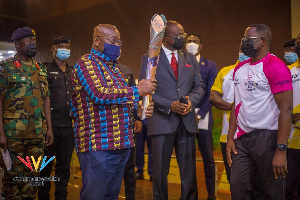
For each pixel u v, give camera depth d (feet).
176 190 15.16
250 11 20.92
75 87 7.40
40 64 11.28
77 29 31.65
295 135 10.25
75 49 31.81
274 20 19.88
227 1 21.97
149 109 8.09
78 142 7.36
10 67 10.27
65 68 13.12
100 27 7.49
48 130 11.41
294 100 10.45
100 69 7.29
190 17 23.89
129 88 7.18
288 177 10.40
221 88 11.37
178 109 9.95
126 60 27.96
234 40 21.72
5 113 10.15
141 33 26.78
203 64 13.41
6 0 34.55
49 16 33.96
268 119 7.98
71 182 17.19
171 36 10.44
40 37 35.27
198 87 10.77
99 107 7.15
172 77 10.46
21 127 10.24
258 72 8.04
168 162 10.35
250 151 8.21
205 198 13.71
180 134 10.43
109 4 28.96
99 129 7.14
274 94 7.81
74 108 7.54
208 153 13.02
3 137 9.96
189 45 13.67
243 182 8.36
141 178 18.10
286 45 11.77
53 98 12.38
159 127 10.20
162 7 25.43
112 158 7.29
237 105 8.47
